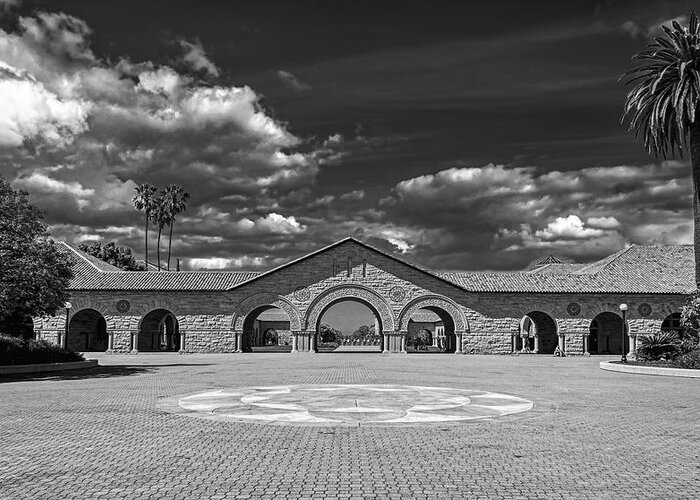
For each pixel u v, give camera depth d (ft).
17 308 103.55
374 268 191.11
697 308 117.60
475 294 190.60
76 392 69.51
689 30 120.06
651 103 123.13
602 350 207.00
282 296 189.57
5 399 62.90
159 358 152.66
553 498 27.84
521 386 78.54
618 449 38.27
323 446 38.42
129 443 39.42
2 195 99.96
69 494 28.25
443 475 31.55
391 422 47.37
